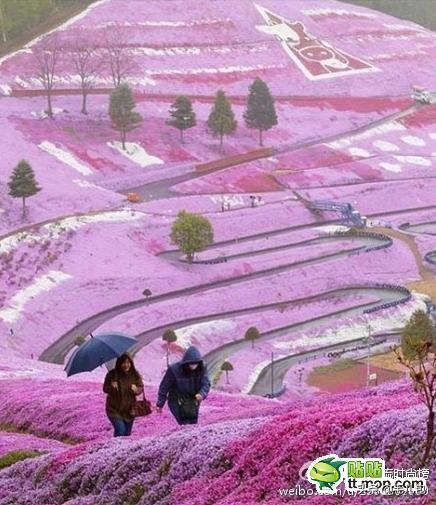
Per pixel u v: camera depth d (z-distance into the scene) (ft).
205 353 406.62
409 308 460.55
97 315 443.32
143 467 86.22
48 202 561.84
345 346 419.95
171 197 622.13
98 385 185.47
